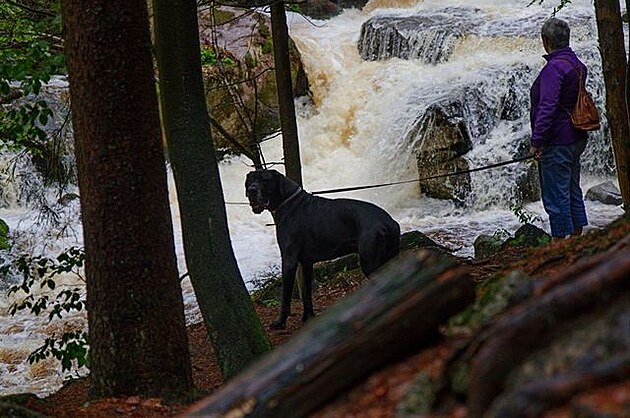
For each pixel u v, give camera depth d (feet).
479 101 62.95
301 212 27.84
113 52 18.34
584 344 9.00
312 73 72.38
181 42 21.47
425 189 61.57
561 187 26.76
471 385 9.43
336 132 68.59
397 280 10.96
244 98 64.85
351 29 80.94
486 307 11.24
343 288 37.14
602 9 33.09
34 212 55.83
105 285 18.88
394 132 63.82
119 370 18.95
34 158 58.08
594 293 9.48
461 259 34.45
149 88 18.84
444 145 60.59
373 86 70.03
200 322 36.29
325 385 10.61
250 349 21.56
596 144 61.41
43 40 24.53
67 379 29.14
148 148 18.85
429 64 71.36
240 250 53.98
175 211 61.36
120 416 17.69
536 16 73.67
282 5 34.09
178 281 19.67
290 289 28.63
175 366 19.30
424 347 11.13
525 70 64.95
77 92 18.58
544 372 9.04
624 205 33.63
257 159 32.22
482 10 76.23
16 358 39.17
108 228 18.72
